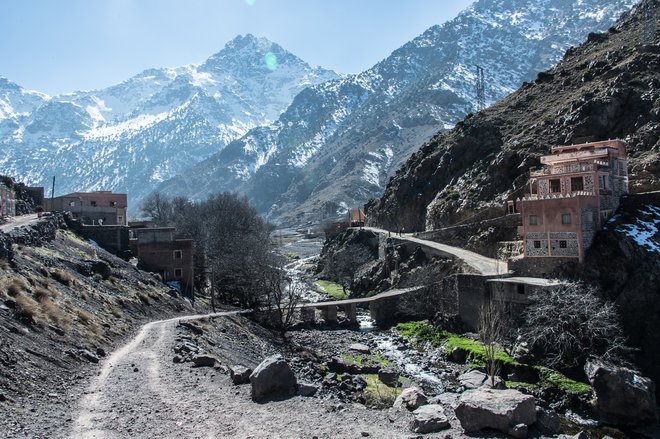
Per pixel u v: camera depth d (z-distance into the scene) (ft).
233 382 103.71
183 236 380.78
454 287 252.01
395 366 193.36
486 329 199.93
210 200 547.49
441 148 450.30
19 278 138.62
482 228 313.53
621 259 206.28
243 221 460.55
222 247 343.26
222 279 293.84
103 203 401.29
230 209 481.05
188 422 80.64
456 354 202.59
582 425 148.46
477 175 372.38
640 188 267.39
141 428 77.10
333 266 445.78
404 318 273.54
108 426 76.95
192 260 285.43
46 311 125.70
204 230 393.29
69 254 219.61
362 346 223.30
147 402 89.35
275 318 259.19
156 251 282.36
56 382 94.02
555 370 173.88
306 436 75.66
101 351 124.26
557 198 224.33
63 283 168.14
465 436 75.46
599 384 155.94
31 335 109.09
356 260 430.61
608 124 323.37
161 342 143.33
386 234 413.80
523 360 182.91
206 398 93.04
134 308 194.29
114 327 154.81
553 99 409.28
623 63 370.12
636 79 340.39
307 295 375.04
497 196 334.03
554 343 177.47
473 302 233.96
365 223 574.97
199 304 266.98
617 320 187.52
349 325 277.23
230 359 150.41
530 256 232.94
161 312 210.59
